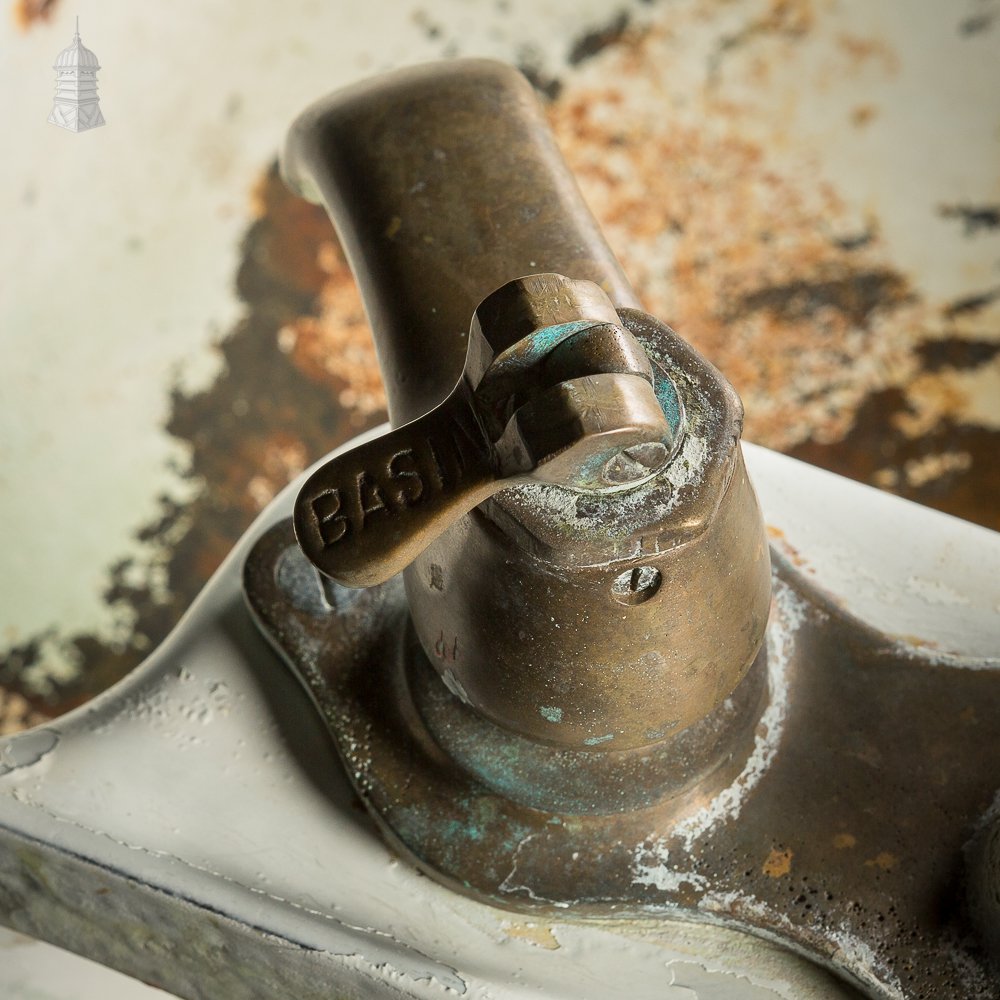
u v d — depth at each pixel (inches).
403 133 13.5
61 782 14.5
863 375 27.7
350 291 28.3
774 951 13.8
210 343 28.6
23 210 27.0
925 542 15.6
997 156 26.8
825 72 27.4
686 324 28.1
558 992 13.5
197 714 15.0
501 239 12.9
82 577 28.7
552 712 12.4
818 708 14.1
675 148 28.0
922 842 13.5
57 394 28.3
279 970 13.8
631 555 11.3
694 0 27.9
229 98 27.8
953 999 13.1
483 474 11.0
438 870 13.7
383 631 14.6
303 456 28.4
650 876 13.5
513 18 27.9
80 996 14.7
